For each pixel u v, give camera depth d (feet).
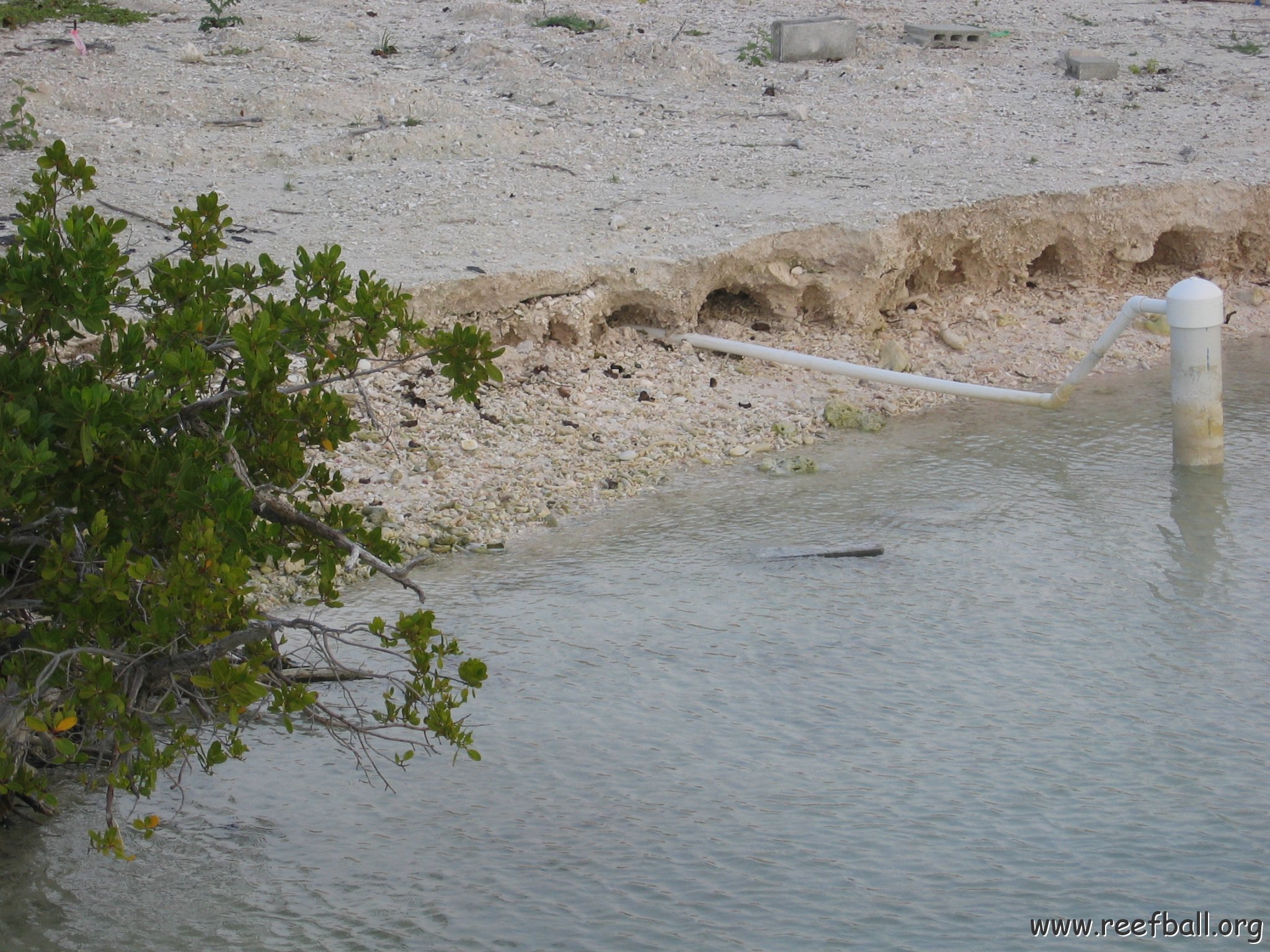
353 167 119.65
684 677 62.28
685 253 101.04
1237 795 53.11
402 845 50.70
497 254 98.78
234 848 50.31
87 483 41.06
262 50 150.00
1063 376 104.27
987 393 96.17
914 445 91.20
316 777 54.90
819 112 140.36
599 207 110.22
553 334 99.19
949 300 113.60
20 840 50.39
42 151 117.19
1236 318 116.57
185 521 39.14
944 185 114.93
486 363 52.31
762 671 62.75
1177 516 79.51
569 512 80.53
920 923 46.16
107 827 48.39
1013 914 46.60
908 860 49.42
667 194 113.80
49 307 43.39
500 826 51.80
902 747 56.70
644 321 102.83
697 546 75.87
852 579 71.82
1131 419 95.61
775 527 78.28
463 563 74.02
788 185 116.06
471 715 59.11
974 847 50.19
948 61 164.35
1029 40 175.83
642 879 48.62
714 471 86.89
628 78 152.25
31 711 40.93
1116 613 68.13
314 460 81.46
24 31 154.10
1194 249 120.06
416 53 157.89
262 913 46.91
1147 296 117.19
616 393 95.40
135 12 166.20
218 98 132.87
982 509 80.74
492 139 125.90
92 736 42.88
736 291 105.81
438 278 93.15
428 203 109.40
